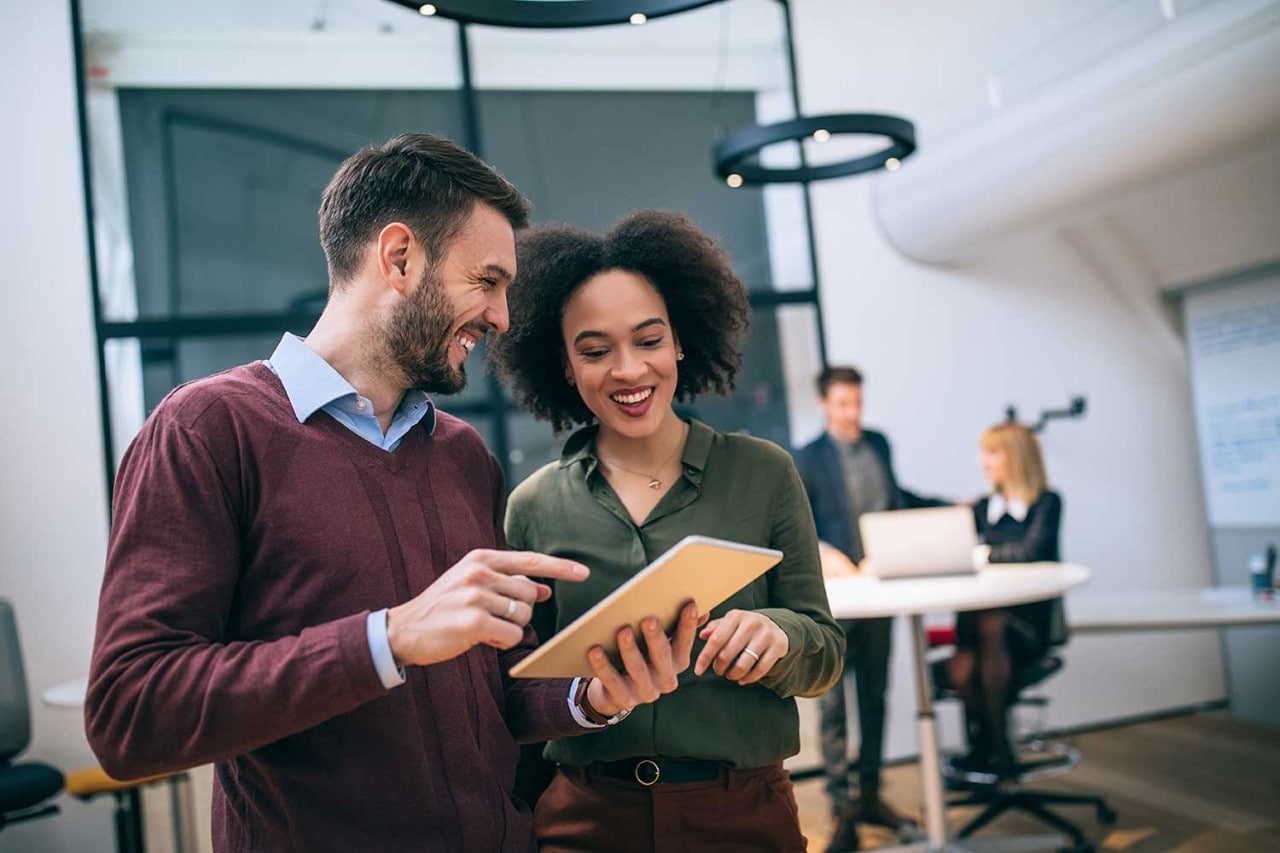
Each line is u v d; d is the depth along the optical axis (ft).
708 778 4.49
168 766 3.24
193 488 3.51
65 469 12.75
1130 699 16.94
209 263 13.66
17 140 12.90
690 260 4.86
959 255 15.72
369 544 3.73
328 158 14.17
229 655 3.24
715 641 3.89
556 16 5.93
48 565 12.57
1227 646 17.10
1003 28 12.90
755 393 15.67
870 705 12.26
